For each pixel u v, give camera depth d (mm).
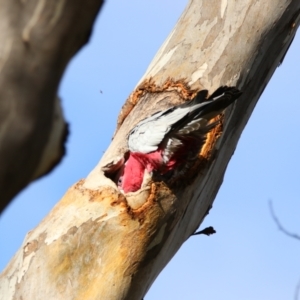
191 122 11094
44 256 10672
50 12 4398
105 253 10688
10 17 4367
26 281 10570
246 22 12000
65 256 10641
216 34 12117
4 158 4363
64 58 4492
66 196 11164
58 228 10812
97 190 11031
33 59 4398
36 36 4395
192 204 11508
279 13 12016
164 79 12078
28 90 4395
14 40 4367
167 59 12281
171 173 11172
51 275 10555
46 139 4551
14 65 4367
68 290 10508
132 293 10805
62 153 4789
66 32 4438
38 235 10852
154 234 10875
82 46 4562
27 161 4461
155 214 10875
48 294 10477
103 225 10758
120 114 12328
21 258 10750
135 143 11328
